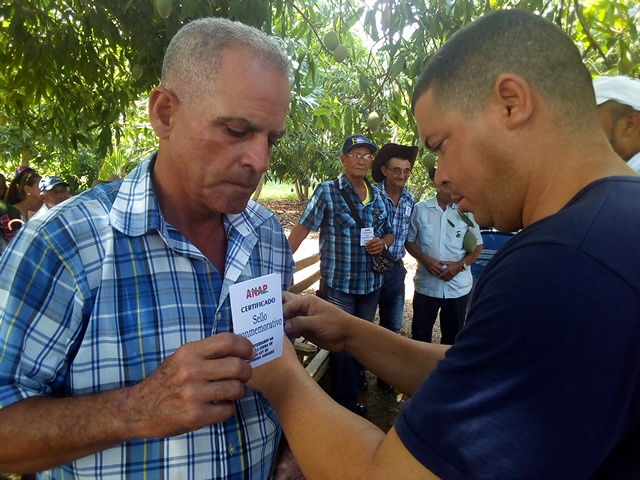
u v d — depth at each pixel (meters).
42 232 0.99
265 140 1.05
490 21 0.89
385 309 4.01
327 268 3.59
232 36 1.00
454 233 3.82
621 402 0.65
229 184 1.07
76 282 1.00
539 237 0.74
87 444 0.90
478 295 0.84
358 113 2.62
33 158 7.77
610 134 1.79
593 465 0.66
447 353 0.81
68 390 1.01
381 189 3.88
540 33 0.85
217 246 1.27
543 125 0.85
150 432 0.87
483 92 0.87
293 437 0.99
